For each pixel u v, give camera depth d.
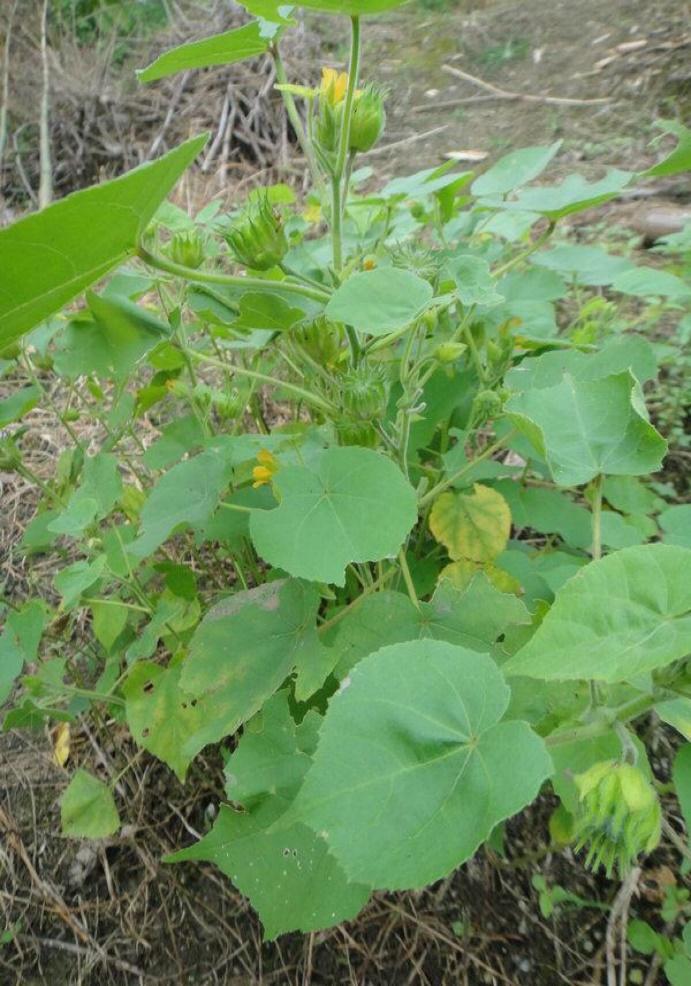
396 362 0.48
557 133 1.15
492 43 1.42
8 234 0.26
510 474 0.52
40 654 0.63
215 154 1.26
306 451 0.44
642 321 0.76
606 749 0.36
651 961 0.44
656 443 0.34
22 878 0.54
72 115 1.39
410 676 0.23
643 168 1.02
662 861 0.47
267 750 0.36
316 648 0.38
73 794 0.47
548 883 0.47
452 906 0.48
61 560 0.71
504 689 0.23
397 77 1.39
